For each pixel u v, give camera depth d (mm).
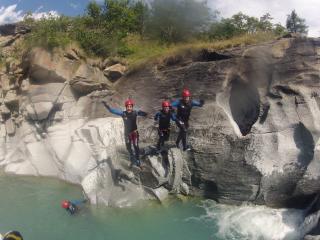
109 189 15281
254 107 15930
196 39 22953
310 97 14016
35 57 19672
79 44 20891
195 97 16391
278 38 16000
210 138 15352
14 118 21266
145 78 18531
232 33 22781
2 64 21812
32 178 18688
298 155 13773
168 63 18094
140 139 16922
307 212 12922
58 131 19125
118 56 21406
